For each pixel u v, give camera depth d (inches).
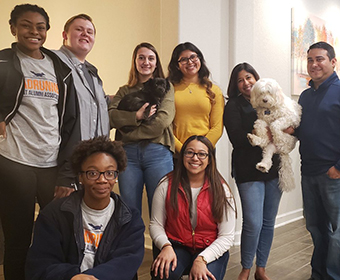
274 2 165.3
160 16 127.3
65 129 78.2
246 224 97.5
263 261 102.9
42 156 74.4
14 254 74.5
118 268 56.4
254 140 94.4
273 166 98.3
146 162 94.2
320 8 203.2
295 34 179.8
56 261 56.0
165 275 70.1
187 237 76.4
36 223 57.6
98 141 59.3
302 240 147.5
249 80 101.3
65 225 57.4
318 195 102.0
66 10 108.0
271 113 97.7
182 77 105.5
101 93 89.4
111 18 132.2
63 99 77.0
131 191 94.3
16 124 71.4
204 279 67.7
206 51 134.3
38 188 75.5
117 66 135.3
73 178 76.7
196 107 100.8
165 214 79.1
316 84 100.5
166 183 79.5
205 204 76.0
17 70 70.5
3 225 74.2
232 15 142.3
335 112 94.5
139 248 60.6
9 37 80.1
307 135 98.7
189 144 77.2
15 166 72.2
